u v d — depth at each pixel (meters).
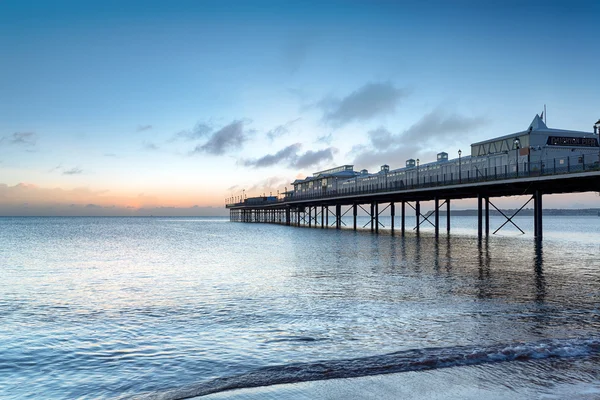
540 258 31.34
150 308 16.84
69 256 39.06
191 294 19.59
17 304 18.02
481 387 8.68
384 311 15.56
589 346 10.99
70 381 9.68
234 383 9.12
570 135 45.78
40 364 10.75
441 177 58.03
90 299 18.91
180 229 112.00
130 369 10.30
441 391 8.51
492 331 12.77
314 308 16.23
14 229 111.19
